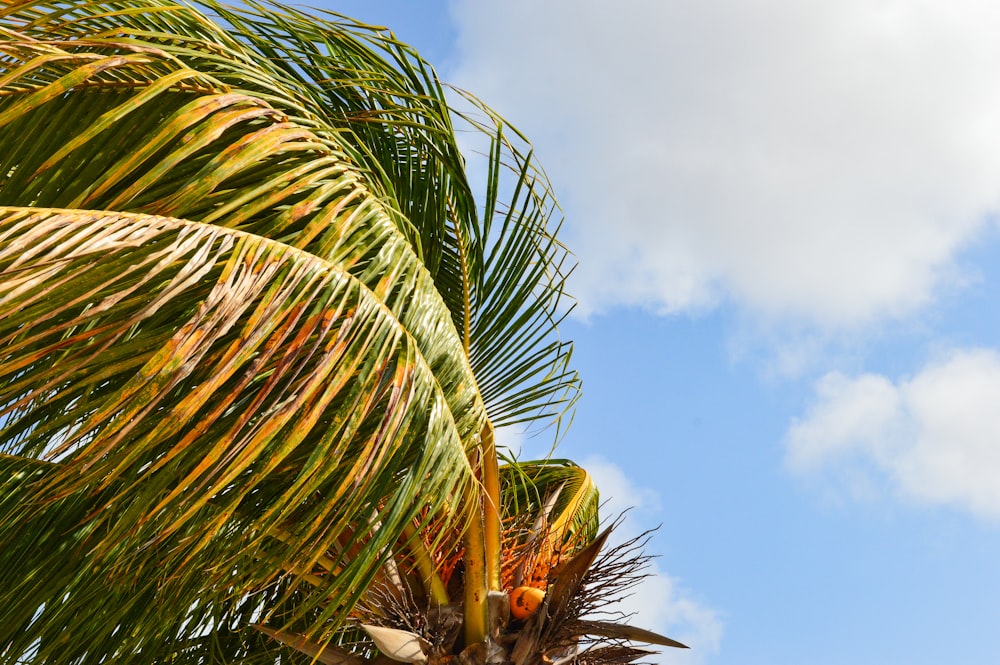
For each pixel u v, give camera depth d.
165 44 2.98
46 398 2.66
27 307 1.95
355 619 3.65
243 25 3.65
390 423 2.41
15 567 3.08
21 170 2.62
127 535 2.51
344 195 2.93
